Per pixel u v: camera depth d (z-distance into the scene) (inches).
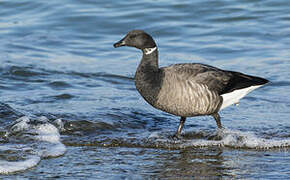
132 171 397.7
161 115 569.6
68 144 473.7
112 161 422.9
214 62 747.4
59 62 759.1
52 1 983.6
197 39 844.0
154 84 472.4
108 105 591.5
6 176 383.6
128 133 508.4
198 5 957.2
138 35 486.6
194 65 488.7
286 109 580.7
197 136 500.7
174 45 822.5
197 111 480.7
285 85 661.9
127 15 927.7
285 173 391.9
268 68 718.5
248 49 794.8
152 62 484.4
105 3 976.3
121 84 683.4
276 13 927.0
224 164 415.5
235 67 724.7
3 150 442.3
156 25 897.5
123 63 764.0
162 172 395.9
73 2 982.4
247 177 384.5
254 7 950.4
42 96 615.8
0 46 815.1
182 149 462.0
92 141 479.8
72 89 650.8
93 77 703.1
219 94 482.9
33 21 927.7
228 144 470.3
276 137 491.5
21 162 412.8
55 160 423.8
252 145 465.1
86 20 918.4
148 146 470.3
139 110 580.1
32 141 475.2
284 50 786.2
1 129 502.0
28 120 522.0
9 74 693.9
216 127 528.4
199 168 405.4
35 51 802.2
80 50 815.7
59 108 573.0
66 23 913.5
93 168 404.5
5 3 983.0
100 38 866.8
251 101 613.0
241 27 880.9
